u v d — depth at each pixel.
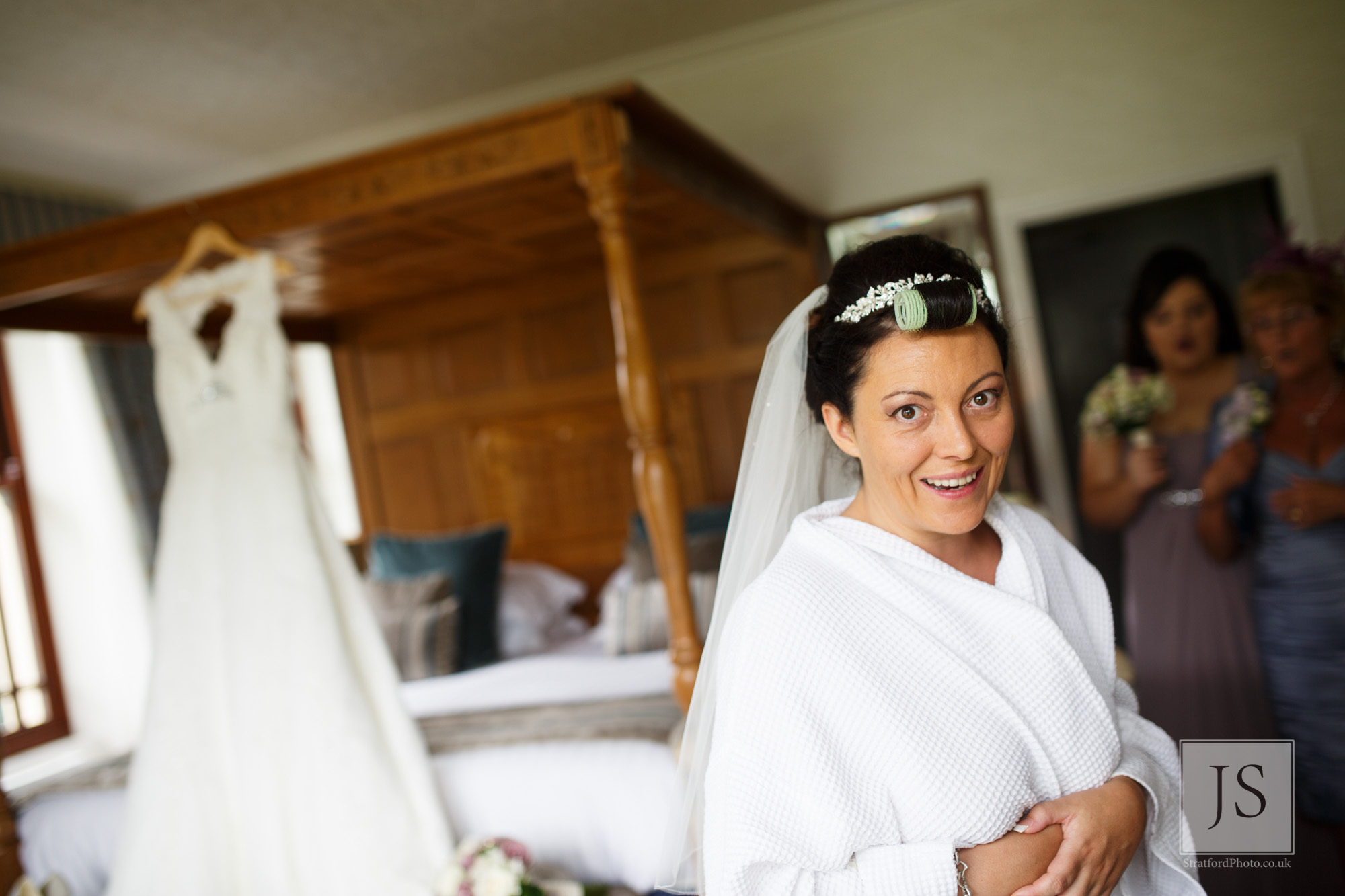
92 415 5.06
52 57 3.84
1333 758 2.56
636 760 2.81
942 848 1.08
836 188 4.60
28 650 4.89
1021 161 4.39
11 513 4.87
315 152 5.23
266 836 2.70
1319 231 4.04
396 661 4.13
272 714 2.74
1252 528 2.79
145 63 4.01
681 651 2.63
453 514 5.22
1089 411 3.09
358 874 2.65
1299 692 2.63
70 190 5.22
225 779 2.79
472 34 4.16
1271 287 2.68
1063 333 4.42
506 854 2.49
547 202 3.40
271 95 4.52
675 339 4.77
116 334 4.00
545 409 5.04
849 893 1.08
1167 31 4.19
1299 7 4.04
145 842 2.71
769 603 1.16
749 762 1.10
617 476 4.97
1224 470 2.73
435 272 4.39
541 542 5.09
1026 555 1.29
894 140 4.52
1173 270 3.01
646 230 4.10
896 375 1.15
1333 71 4.01
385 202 2.83
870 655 1.13
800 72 4.60
